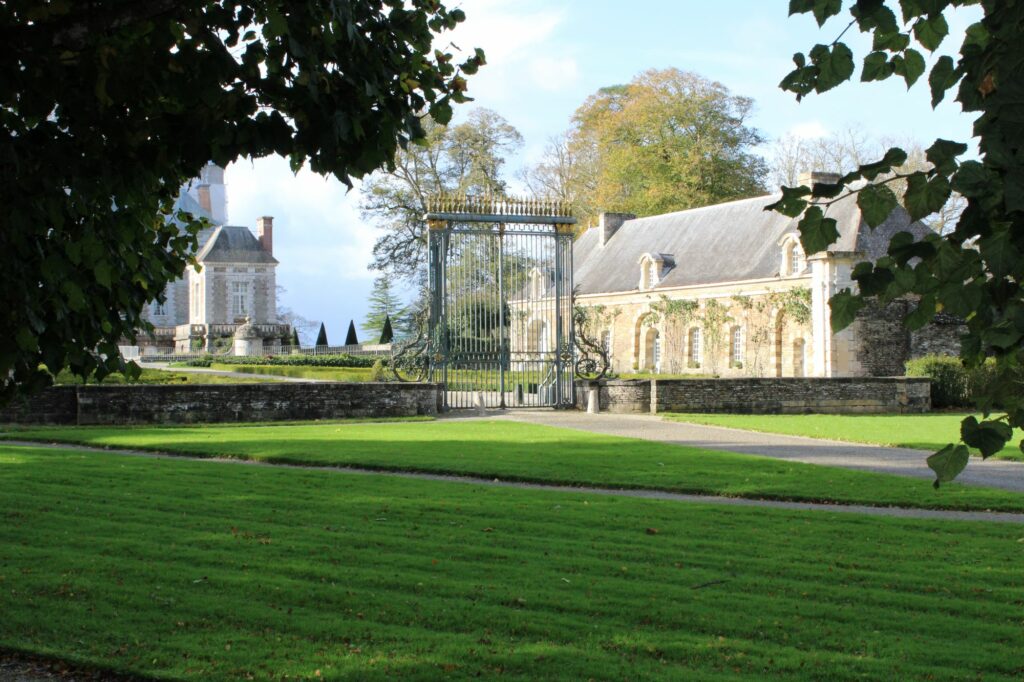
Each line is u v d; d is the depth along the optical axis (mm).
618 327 48062
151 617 6059
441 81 5934
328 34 4840
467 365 23125
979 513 10250
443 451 14492
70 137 5105
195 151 4934
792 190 2982
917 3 3152
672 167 54312
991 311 2852
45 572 6996
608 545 8047
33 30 4680
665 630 5879
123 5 4680
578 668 5215
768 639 5746
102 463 12555
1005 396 2965
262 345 60625
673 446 15789
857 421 22281
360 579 6875
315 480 11359
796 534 8648
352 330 68688
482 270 23172
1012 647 5602
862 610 6297
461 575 7035
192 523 8695
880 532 8773
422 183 48438
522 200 22906
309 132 5004
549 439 16781
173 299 77750
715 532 8664
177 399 20094
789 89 3666
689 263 44906
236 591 6574
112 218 5578
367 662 5312
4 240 4832
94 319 5789
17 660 5438
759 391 24891
